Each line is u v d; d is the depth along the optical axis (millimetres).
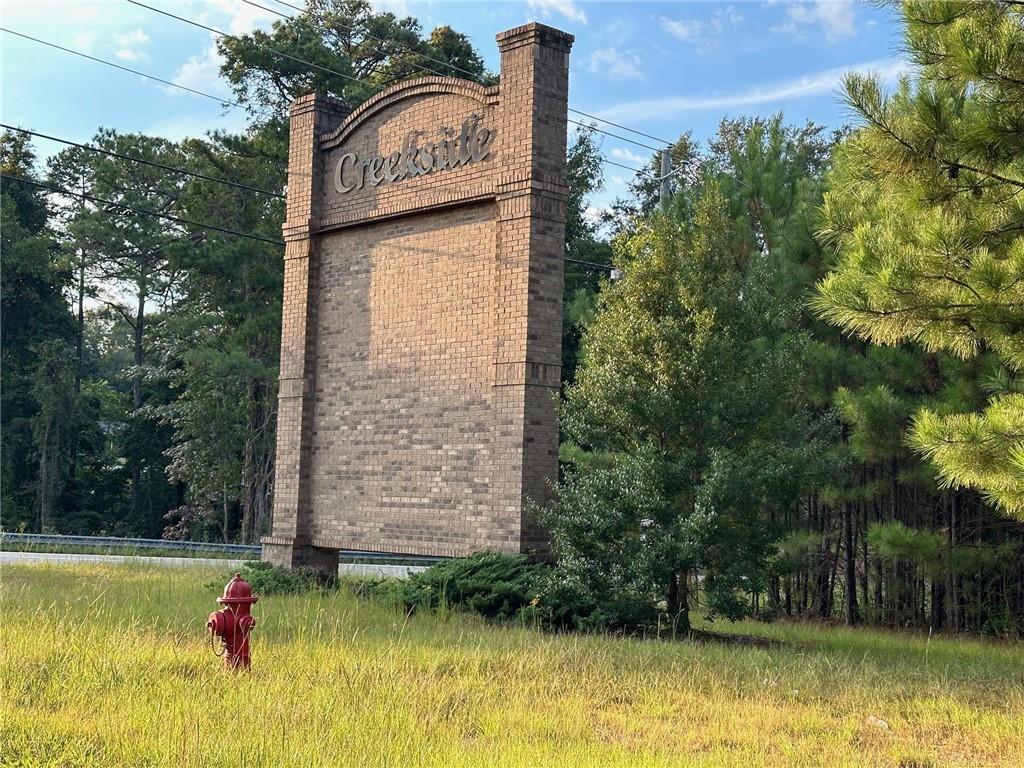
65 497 50656
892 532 17250
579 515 15375
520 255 16828
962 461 10352
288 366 20609
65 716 7691
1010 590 19344
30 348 49594
